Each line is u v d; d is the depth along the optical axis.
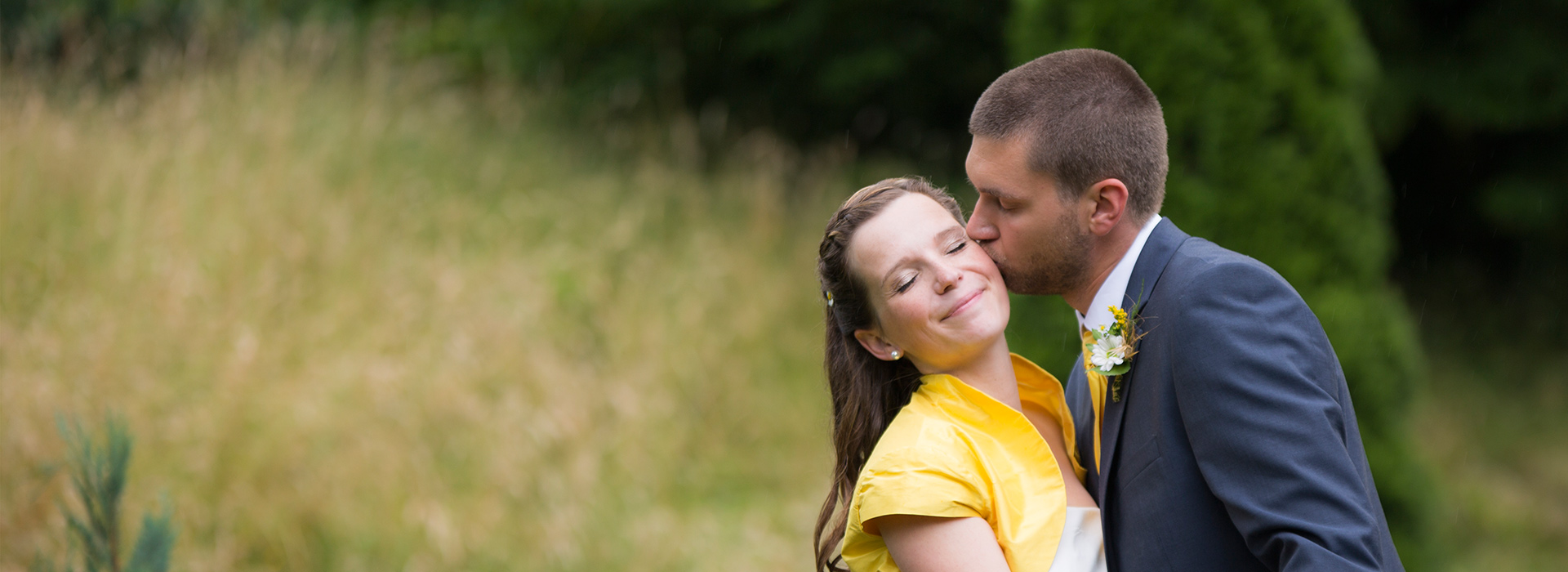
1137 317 1.59
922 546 1.52
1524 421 6.23
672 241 6.17
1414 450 3.54
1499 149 7.12
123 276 4.13
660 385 5.02
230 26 6.85
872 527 1.58
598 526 4.11
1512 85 6.38
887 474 1.56
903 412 1.69
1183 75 3.32
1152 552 1.52
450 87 7.40
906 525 1.53
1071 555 1.58
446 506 3.85
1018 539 1.54
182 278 4.17
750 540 4.34
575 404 4.54
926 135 8.17
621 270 5.71
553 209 6.02
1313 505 1.33
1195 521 1.48
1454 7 6.52
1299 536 1.31
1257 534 1.36
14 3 6.69
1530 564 4.97
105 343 3.77
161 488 3.40
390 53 7.14
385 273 4.78
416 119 6.38
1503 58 6.39
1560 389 6.52
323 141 5.66
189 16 6.88
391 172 5.77
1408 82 6.48
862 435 1.81
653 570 4.01
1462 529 5.21
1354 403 3.43
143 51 6.57
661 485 4.57
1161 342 1.53
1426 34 6.57
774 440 5.12
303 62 6.40
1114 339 1.58
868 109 8.00
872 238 1.68
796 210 6.70
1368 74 3.74
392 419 4.05
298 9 7.50
